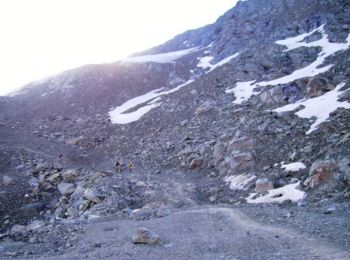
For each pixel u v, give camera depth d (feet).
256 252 56.13
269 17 334.24
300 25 276.82
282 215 81.35
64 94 308.19
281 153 136.87
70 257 60.23
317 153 121.29
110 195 128.16
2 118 261.24
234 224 78.23
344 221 68.54
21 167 164.76
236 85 238.48
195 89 257.75
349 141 113.80
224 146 160.56
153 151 193.16
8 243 74.49
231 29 358.64
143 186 142.82
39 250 68.13
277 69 230.07
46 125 249.75
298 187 108.37
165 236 72.90
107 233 79.77
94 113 274.16
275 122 161.89
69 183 149.07
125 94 306.55
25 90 353.72
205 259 54.65
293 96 183.11
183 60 364.38
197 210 99.09
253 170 134.92
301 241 59.00
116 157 199.62
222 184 136.77
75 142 220.23
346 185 95.50
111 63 368.89
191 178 153.48
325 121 141.28
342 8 264.11
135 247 64.95
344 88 163.22
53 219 121.39
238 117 189.78
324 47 229.66
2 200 132.98
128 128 232.73
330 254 50.85
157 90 307.58
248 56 267.80
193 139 188.65
